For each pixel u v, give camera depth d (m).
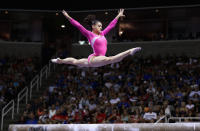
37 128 8.23
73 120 16.88
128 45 26.17
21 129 8.28
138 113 16.55
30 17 26.61
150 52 25.86
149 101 17.75
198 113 15.93
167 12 24.27
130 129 7.91
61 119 17.19
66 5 22.88
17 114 19.38
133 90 19.19
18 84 21.94
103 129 8.00
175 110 16.59
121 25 27.16
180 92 18.36
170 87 19.44
